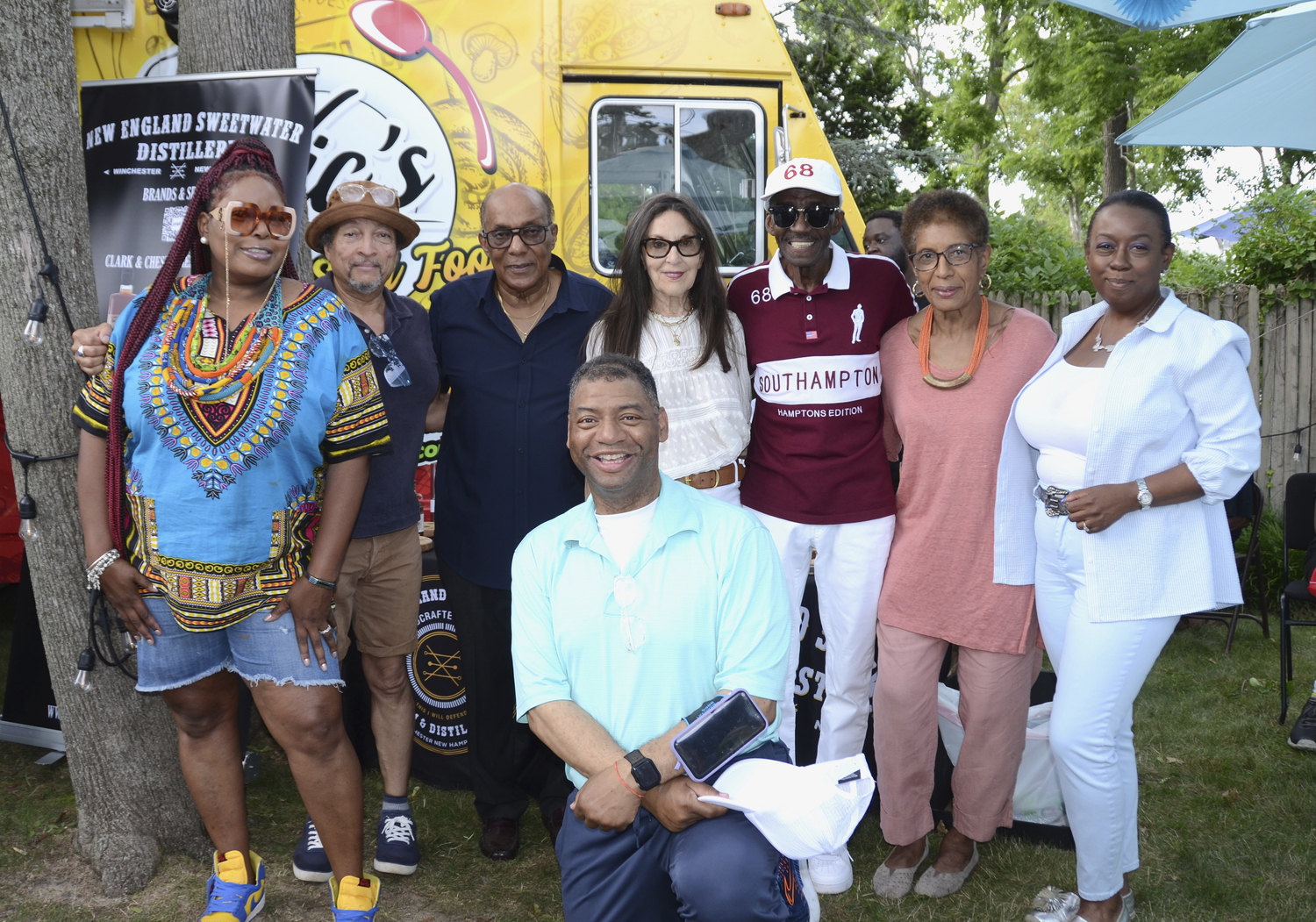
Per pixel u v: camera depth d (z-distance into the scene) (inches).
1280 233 268.8
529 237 116.2
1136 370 100.9
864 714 123.4
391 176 182.1
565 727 84.7
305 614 96.8
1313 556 170.2
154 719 121.6
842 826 77.6
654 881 84.9
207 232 93.0
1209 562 102.7
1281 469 246.4
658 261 112.8
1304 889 119.3
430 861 127.9
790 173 110.2
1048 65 858.8
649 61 190.1
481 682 126.6
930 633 114.6
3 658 198.8
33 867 121.3
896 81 665.0
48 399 113.3
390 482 121.3
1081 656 103.9
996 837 132.0
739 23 193.6
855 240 201.2
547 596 88.1
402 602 124.9
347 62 180.2
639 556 86.0
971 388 112.0
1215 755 157.1
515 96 185.5
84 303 115.7
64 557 115.8
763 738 86.4
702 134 193.6
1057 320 276.1
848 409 116.4
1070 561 105.6
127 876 117.0
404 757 127.3
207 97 138.9
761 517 119.8
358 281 118.6
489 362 122.5
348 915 101.9
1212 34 737.6
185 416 90.5
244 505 92.4
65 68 112.6
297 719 97.6
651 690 85.0
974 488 111.8
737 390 118.0
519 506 122.2
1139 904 116.9
